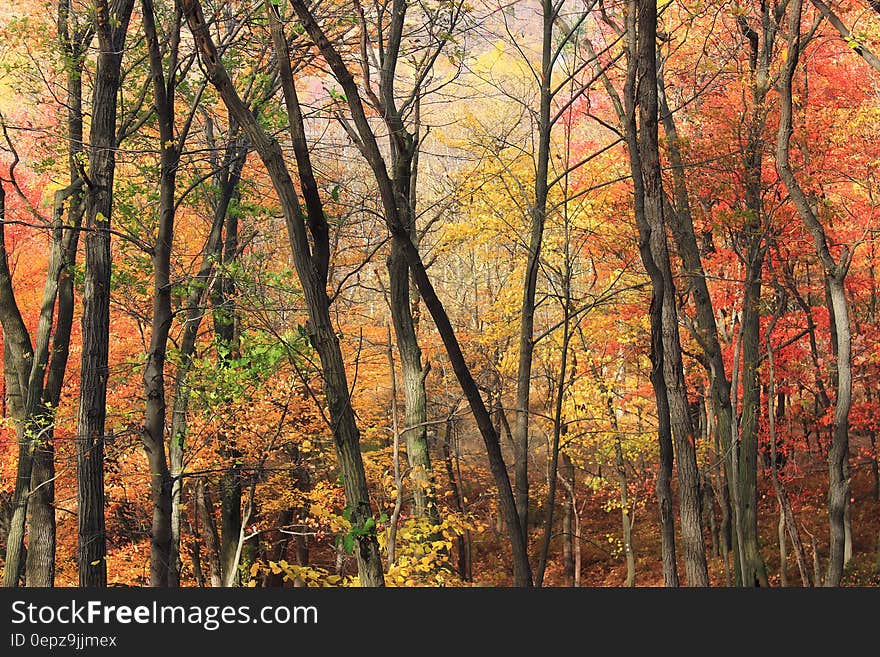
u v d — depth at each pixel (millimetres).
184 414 13781
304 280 6059
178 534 14484
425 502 12609
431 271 27547
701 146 13867
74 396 17531
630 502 23359
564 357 10445
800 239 14555
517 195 15258
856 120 14328
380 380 18922
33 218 17234
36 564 14445
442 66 13414
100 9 10633
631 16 8852
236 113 5973
